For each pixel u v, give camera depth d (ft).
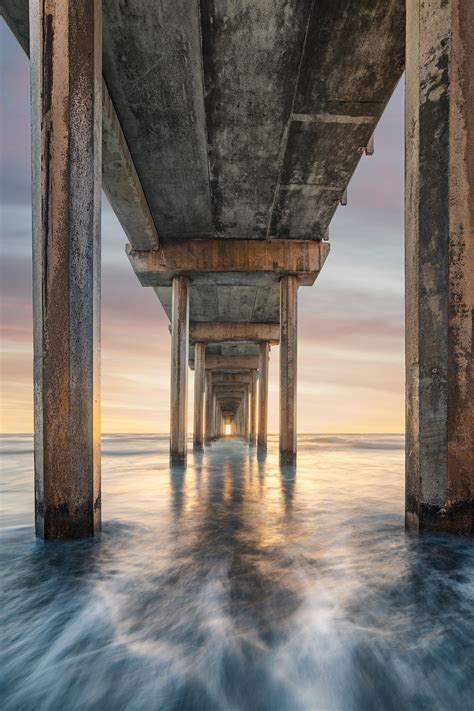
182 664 9.60
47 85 16.46
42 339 16.34
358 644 10.22
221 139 35.58
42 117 16.39
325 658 9.69
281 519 23.07
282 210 46.37
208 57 28.27
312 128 34.71
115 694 8.70
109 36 26.73
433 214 16.66
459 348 16.25
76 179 16.55
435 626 11.02
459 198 16.31
